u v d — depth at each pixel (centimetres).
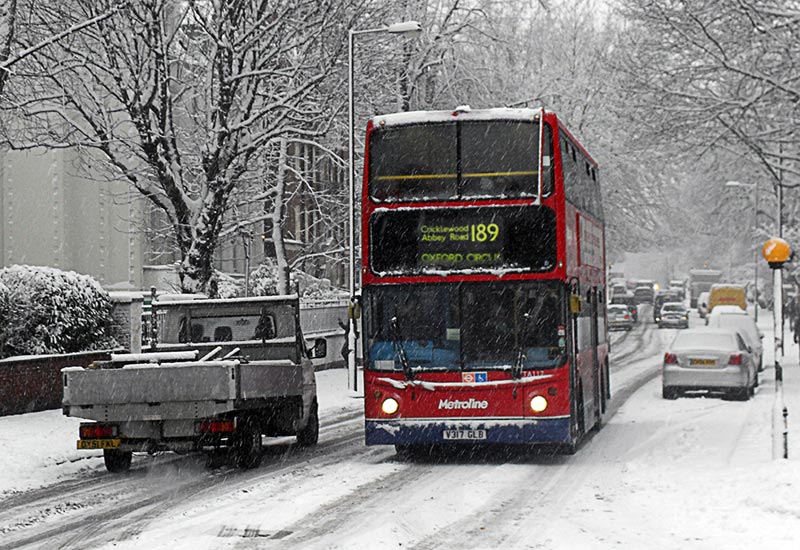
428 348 1877
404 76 4541
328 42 3719
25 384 2602
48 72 3431
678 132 3978
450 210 1880
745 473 1584
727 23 3759
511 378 1847
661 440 2161
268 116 3884
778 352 1720
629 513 1350
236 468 1873
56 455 1986
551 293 1856
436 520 1312
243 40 3612
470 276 1870
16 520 1338
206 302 2225
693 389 3169
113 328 3070
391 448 2194
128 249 5172
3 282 2712
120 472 1823
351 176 3644
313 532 1225
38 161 5122
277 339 2205
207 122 3747
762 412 2638
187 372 1720
